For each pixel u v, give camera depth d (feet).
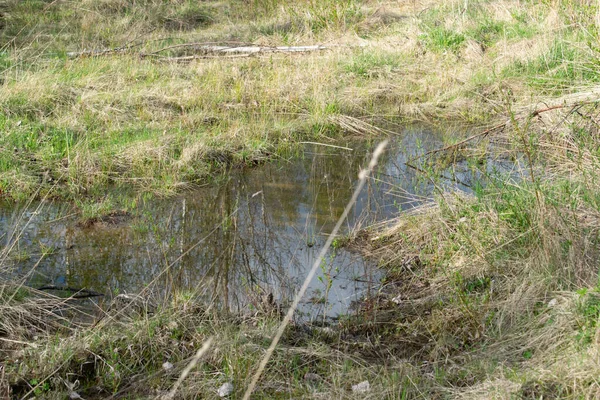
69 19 41.73
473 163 22.41
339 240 18.51
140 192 21.72
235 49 36.52
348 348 13.87
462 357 12.89
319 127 27.76
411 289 16.16
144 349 13.66
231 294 15.87
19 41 36.91
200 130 26.17
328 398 11.87
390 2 44.86
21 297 15.10
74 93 28.19
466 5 38.65
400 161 24.41
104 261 17.52
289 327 14.30
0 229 19.19
